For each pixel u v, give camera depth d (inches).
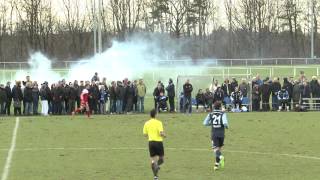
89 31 6072.8
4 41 5959.6
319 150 1425.9
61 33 6033.5
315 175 1115.9
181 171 1166.3
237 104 2413.9
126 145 1528.1
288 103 2413.9
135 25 6299.2
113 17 6259.8
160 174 1133.1
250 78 2738.7
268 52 6318.9
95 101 2305.6
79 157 1341.0
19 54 5885.8
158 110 2394.2
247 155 1369.3
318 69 3663.9
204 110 2399.1
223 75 3329.2
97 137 1672.0
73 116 2218.3
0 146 1508.4
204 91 2605.8
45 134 1729.8
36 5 5940.0
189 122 2005.4
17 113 2288.4
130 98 2327.8
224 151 1429.6
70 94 2288.4
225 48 6323.8
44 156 1354.6
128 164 1248.2
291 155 1363.2
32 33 5895.7
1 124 1964.8
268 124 1945.1
